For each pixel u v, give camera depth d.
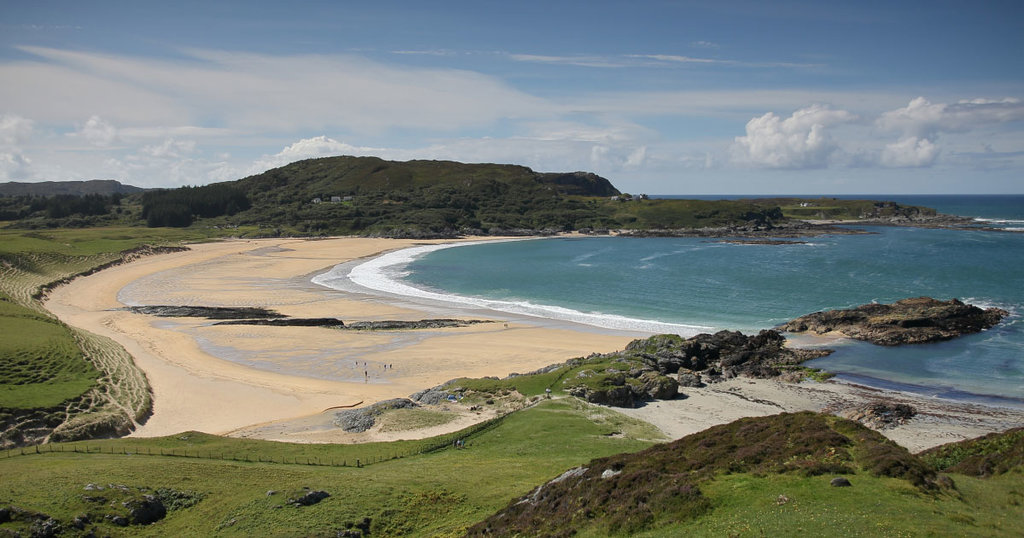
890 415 42.19
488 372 56.66
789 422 27.56
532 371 55.81
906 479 20.78
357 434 41.00
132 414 44.62
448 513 26.97
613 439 37.69
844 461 22.34
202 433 40.69
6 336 55.16
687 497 21.02
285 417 45.34
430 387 52.38
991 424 40.91
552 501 24.86
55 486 28.00
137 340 67.19
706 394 48.97
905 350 61.12
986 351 59.97
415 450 36.81
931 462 27.84
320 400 48.88
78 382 47.56
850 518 17.97
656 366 54.25
